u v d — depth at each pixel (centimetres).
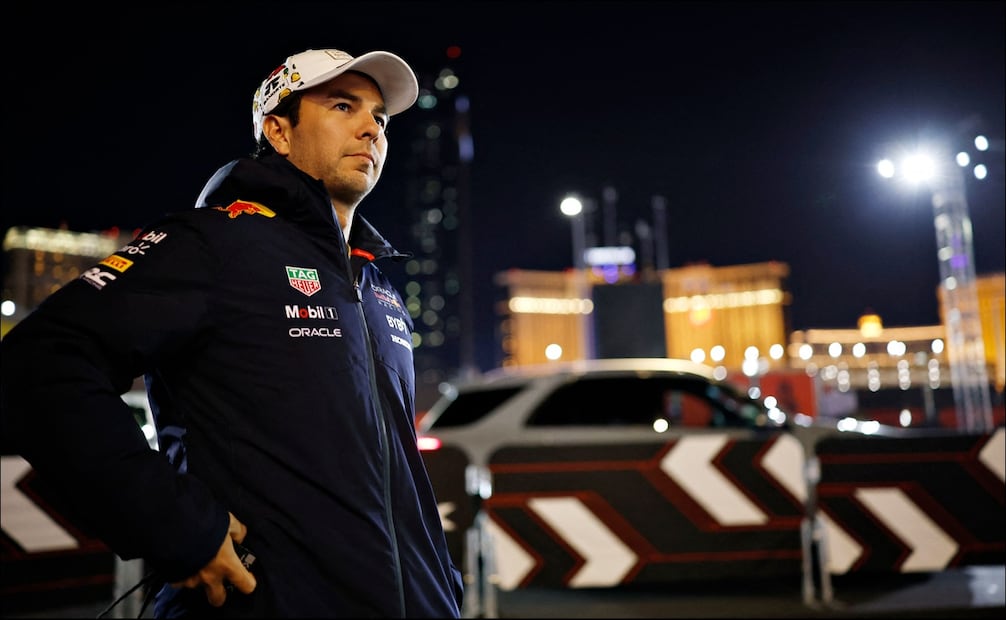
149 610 455
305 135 182
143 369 148
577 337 7569
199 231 156
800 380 1341
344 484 149
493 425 629
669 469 501
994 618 463
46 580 438
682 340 5991
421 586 155
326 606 142
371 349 169
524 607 502
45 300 144
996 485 512
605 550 490
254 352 151
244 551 142
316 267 163
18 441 133
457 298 14988
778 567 501
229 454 146
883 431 620
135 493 133
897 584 545
